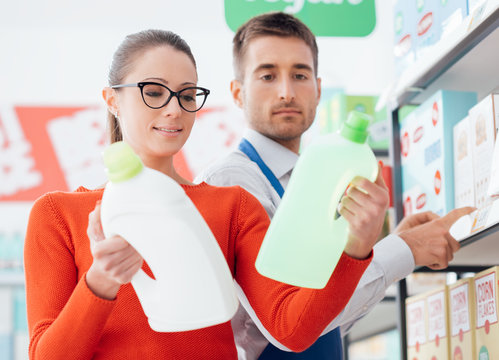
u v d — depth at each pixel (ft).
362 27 13.04
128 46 4.71
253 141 6.80
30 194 18.12
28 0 20.08
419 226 5.98
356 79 21.91
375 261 5.69
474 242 5.84
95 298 3.76
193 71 4.67
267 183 6.25
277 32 6.79
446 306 6.51
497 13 5.26
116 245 3.52
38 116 18.34
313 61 7.04
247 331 5.80
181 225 3.49
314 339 4.25
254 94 6.79
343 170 3.55
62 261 4.40
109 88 4.90
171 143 4.54
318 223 3.60
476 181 6.05
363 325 11.53
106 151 3.54
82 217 4.50
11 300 17.43
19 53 20.94
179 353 4.30
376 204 3.63
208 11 20.62
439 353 6.59
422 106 7.32
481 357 5.80
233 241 4.79
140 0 20.27
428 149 7.12
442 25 6.73
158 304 3.63
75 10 20.36
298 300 4.19
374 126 11.44
